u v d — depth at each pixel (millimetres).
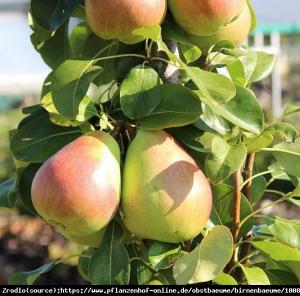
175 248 724
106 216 690
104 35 718
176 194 691
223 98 688
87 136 713
